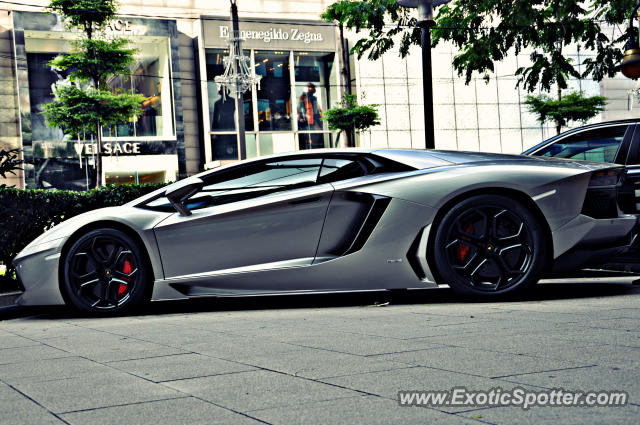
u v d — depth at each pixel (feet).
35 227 20.65
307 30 98.12
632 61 26.37
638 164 18.57
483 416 5.56
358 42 33.17
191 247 15.16
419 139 103.86
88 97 69.97
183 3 95.04
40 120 85.76
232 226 15.08
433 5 25.71
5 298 17.71
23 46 84.58
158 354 9.48
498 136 109.91
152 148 91.04
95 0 68.23
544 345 8.57
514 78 110.42
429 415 5.65
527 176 14.23
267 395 6.63
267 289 14.99
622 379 6.56
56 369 8.71
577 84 111.34
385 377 7.16
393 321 11.66
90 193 22.08
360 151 15.40
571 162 15.03
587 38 31.12
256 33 95.55
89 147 87.51
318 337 10.24
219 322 13.00
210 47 93.25
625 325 9.91
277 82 97.09
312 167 15.38
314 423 5.56
